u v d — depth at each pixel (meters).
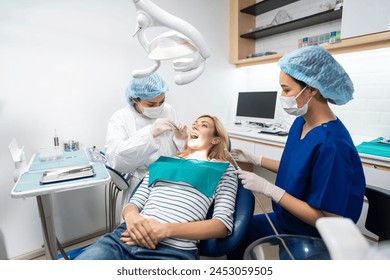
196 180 1.13
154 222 0.99
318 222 0.40
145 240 0.97
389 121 2.09
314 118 1.13
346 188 0.94
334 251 0.36
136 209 1.15
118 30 2.11
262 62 2.68
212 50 2.79
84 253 0.98
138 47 2.23
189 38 0.91
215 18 2.75
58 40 1.87
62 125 1.96
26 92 1.80
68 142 1.86
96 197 2.19
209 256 1.05
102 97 2.11
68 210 2.08
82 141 2.07
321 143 1.01
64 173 1.25
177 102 2.62
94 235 2.23
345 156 0.97
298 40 2.56
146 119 1.72
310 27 2.48
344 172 0.95
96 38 2.02
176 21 0.87
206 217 1.16
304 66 1.04
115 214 2.12
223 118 3.04
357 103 2.27
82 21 1.95
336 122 1.09
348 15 1.86
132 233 0.99
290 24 2.45
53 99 1.90
